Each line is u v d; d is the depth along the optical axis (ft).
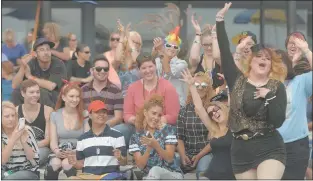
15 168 62.23
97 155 61.77
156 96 62.28
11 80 79.05
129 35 77.00
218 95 60.75
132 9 115.24
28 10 113.09
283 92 48.57
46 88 73.10
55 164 63.77
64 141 66.59
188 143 64.54
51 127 66.80
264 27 115.85
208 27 71.56
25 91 67.36
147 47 101.86
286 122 55.52
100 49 115.44
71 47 92.17
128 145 66.90
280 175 48.42
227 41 50.96
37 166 62.95
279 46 115.85
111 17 115.24
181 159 64.13
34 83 67.62
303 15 116.78
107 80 69.77
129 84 74.49
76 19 115.24
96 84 69.51
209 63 70.69
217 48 63.62
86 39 115.14
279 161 48.37
